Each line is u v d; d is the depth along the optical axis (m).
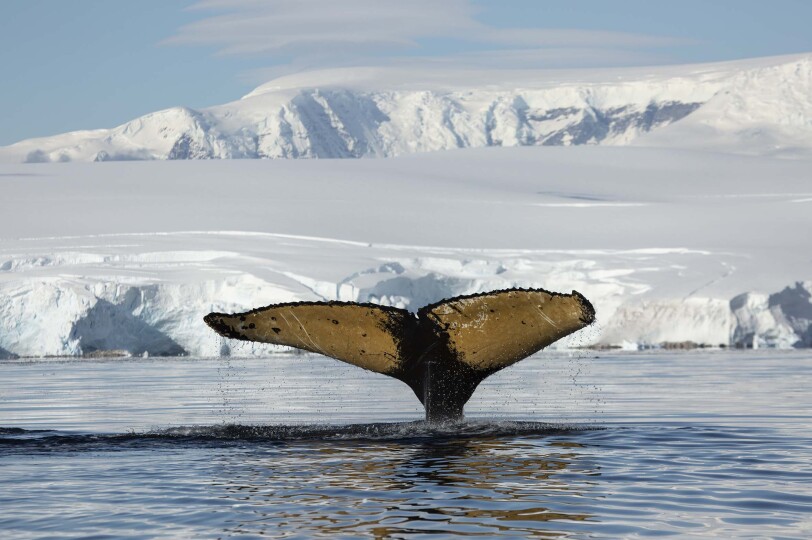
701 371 99.50
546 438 35.88
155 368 123.06
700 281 185.00
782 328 174.00
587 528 22.69
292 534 22.17
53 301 165.00
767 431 40.25
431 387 35.66
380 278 185.00
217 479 28.38
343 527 22.73
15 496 26.48
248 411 56.25
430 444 34.19
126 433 40.97
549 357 141.75
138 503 25.44
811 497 26.08
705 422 45.53
